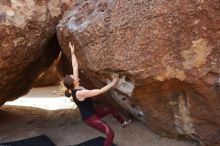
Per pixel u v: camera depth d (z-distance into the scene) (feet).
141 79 14.89
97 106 20.33
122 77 15.81
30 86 23.24
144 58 14.55
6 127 21.70
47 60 22.52
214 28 13.55
